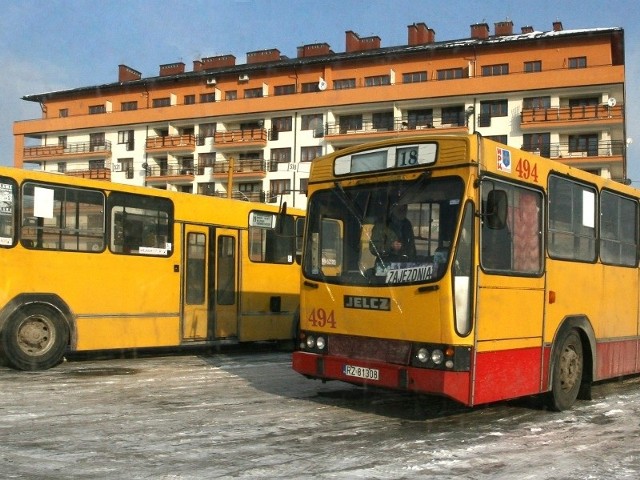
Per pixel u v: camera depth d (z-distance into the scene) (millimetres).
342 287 7988
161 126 58625
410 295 7352
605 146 45031
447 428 7672
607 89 45094
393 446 6738
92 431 7039
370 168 8039
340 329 7980
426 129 49469
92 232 11781
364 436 7137
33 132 61812
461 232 7195
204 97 60125
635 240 10828
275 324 15312
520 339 7918
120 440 6695
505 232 7762
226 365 12617
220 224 14133
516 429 7715
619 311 10211
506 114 47562
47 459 5984
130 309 12273
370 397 9406
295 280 15906
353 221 8047
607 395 10258
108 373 11109
